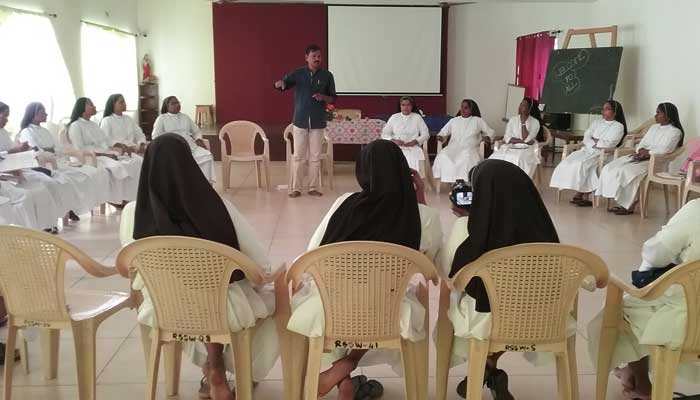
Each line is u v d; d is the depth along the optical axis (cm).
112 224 544
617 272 416
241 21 998
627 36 804
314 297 216
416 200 220
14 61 595
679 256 212
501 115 1011
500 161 211
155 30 1030
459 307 216
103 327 314
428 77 988
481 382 210
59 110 700
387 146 218
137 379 265
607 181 582
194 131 695
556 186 628
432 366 276
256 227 530
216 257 203
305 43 1001
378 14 972
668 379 206
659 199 652
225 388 234
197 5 1022
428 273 203
